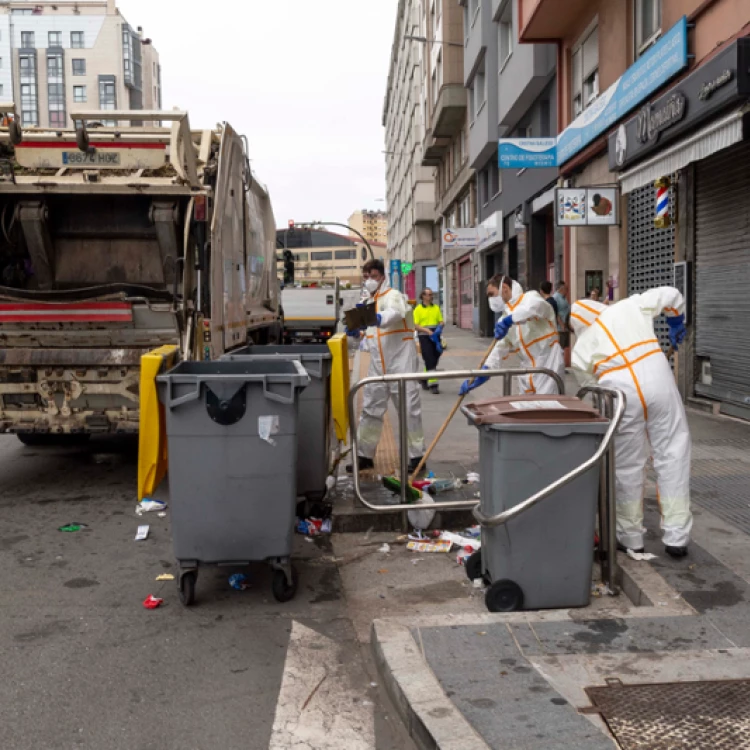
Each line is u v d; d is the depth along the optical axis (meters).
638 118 10.79
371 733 3.28
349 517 6.01
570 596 4.31
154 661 3.95
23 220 7.59
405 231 65.12
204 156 7.99
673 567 4.65
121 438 10.00
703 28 9.74
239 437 4.55
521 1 16.81
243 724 3.35
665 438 4.80
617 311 4.98
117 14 112.69
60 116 112.88
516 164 16.25
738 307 9.66
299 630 4.33
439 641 3.78
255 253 11.38
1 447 9.55
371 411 7.10
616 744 2.91
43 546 5.83
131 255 8.30
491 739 2.95
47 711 3.46
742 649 3.63
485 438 4.44
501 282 6.95
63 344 7.40
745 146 9.30
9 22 111.69
